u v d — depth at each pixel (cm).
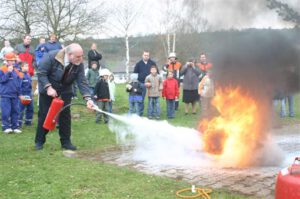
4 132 978
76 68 754
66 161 665
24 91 1075
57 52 746
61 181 546
